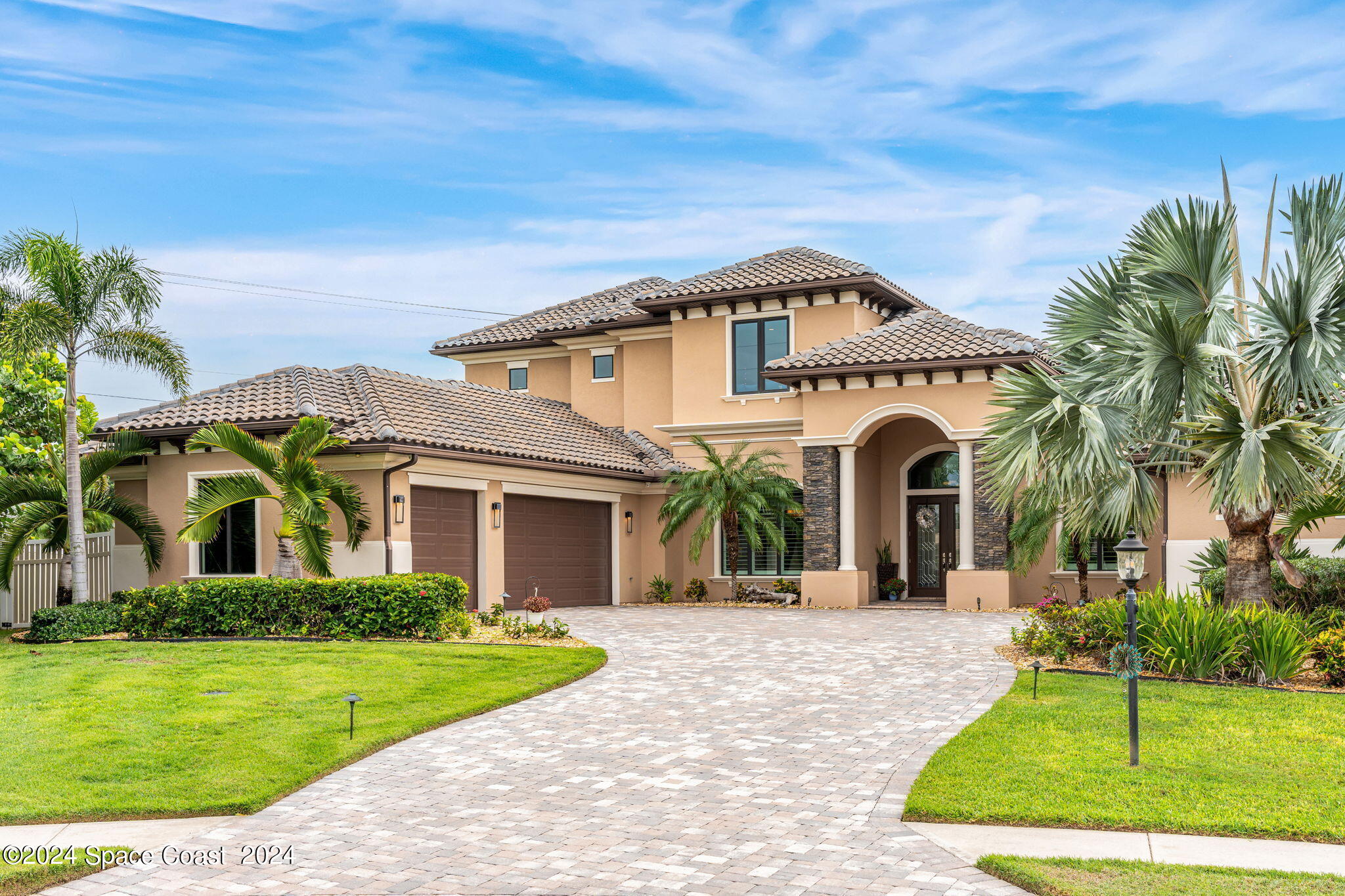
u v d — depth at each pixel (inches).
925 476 1068.5
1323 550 770.8
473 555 894.4
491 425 980.6
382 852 295.6
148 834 313.7
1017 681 517.7
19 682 524.1
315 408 813.2
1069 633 578.2
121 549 874.8
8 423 843.4
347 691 505.4
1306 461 507.5
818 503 982.4
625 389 1177.4
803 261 1102.4
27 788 350.0
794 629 765.9
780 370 969.5
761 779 367.2
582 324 1188.5
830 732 434.0
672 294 1090.1
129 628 693.9
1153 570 931.3
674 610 954.7
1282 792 332.5
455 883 270.4
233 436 708.0
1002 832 306.0
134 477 876.6
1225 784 341.1
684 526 1094.4
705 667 593.9
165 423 829.2
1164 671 518.9
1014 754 381.1
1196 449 555.5
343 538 808.9
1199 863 273.9
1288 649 492.4
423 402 957.8
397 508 806.5
